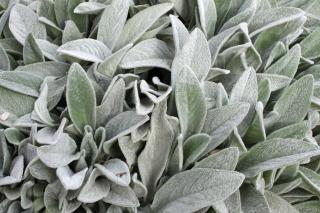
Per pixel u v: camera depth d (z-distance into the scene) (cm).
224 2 78
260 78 73
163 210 67
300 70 80
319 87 75
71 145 68
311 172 74
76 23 79
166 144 68
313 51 79
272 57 75
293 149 67
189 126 70
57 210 67
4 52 73
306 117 75
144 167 68
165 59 73
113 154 70
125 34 74
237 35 74
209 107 71
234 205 67
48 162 64
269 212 67
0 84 69
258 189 69
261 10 78
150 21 73
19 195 68
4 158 68
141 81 68
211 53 73
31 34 71
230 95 69
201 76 70
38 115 67
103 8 77
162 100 67
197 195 65
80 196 64
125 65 70
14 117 70
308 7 82
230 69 75
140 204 70
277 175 71
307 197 75
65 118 68
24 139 68
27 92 70
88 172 66
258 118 69
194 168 67
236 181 63
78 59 73
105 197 67
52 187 67
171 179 67
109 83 71
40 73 73
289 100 72
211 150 70
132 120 67
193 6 79
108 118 69
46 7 79
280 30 75
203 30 74
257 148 69
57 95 71
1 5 82
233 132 69
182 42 71
